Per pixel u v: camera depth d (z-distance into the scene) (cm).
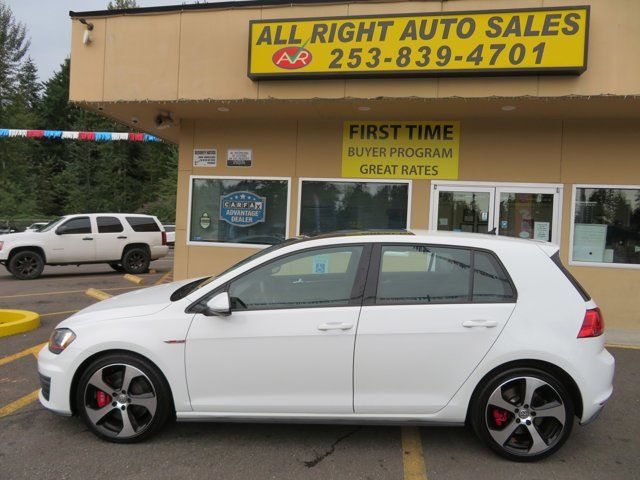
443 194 860
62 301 1007
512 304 365
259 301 378
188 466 352
